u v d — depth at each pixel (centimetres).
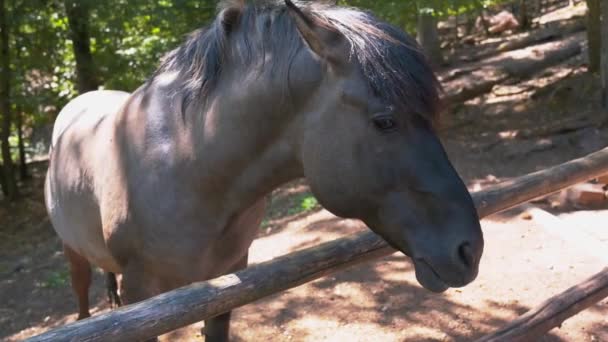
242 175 202
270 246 523
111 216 230
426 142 166
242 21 199
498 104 950
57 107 1003
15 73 877
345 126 170
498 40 1529
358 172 170
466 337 342
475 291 389
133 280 232
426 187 164
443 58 1350
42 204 943
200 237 214
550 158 698
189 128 210
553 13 1786
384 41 166
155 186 214
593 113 786
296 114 184
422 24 1284
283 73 183
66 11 858
